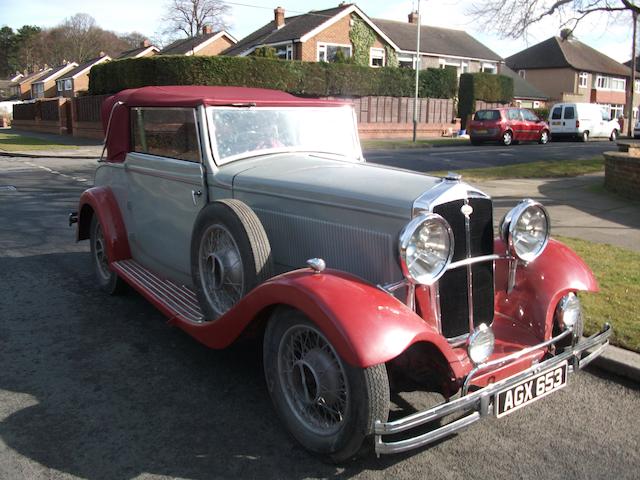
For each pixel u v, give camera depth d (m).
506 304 3.68
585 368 4.11
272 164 4.02
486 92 33.50
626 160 10.78
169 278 4.78
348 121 4.84
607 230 7.98
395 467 2.99
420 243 2.90
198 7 60.72
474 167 16.14
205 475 2.90
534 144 26.97
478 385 3.02
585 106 29.83
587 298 5.10
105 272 5.61
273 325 3.14
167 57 23.86
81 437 3.21
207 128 4.06
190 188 4.23
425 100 31.75
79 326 4.80
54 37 82.88
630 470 2.99
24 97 72.56
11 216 9.30
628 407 3.62
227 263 3.68
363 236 3.25
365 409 2.69
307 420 3.06
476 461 3.05
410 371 3.17
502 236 3.47
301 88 26.84
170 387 3.79
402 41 38.03
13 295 5.54
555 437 3.28
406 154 20.00
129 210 5.15
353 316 2.67
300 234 3.63
